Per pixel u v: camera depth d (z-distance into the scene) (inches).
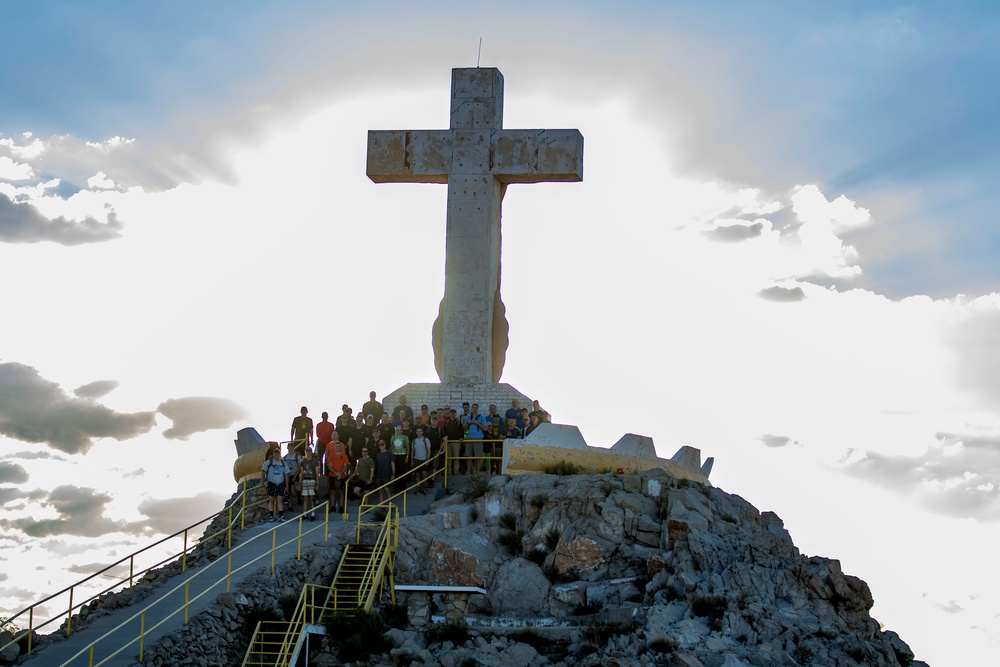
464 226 1663.4
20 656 1111.6
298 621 1183.6
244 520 1443.2
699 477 1622.8
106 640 1133.7
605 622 1220.5
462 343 1648.6
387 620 1270.9
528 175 1668.3
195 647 1128.8
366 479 1446.9
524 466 1446.9
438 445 1510.8
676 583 1264.8
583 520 1343.5
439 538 1337.4
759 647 1184.8
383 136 1684.3
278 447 1455.5
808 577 1262.3
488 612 1298.0
